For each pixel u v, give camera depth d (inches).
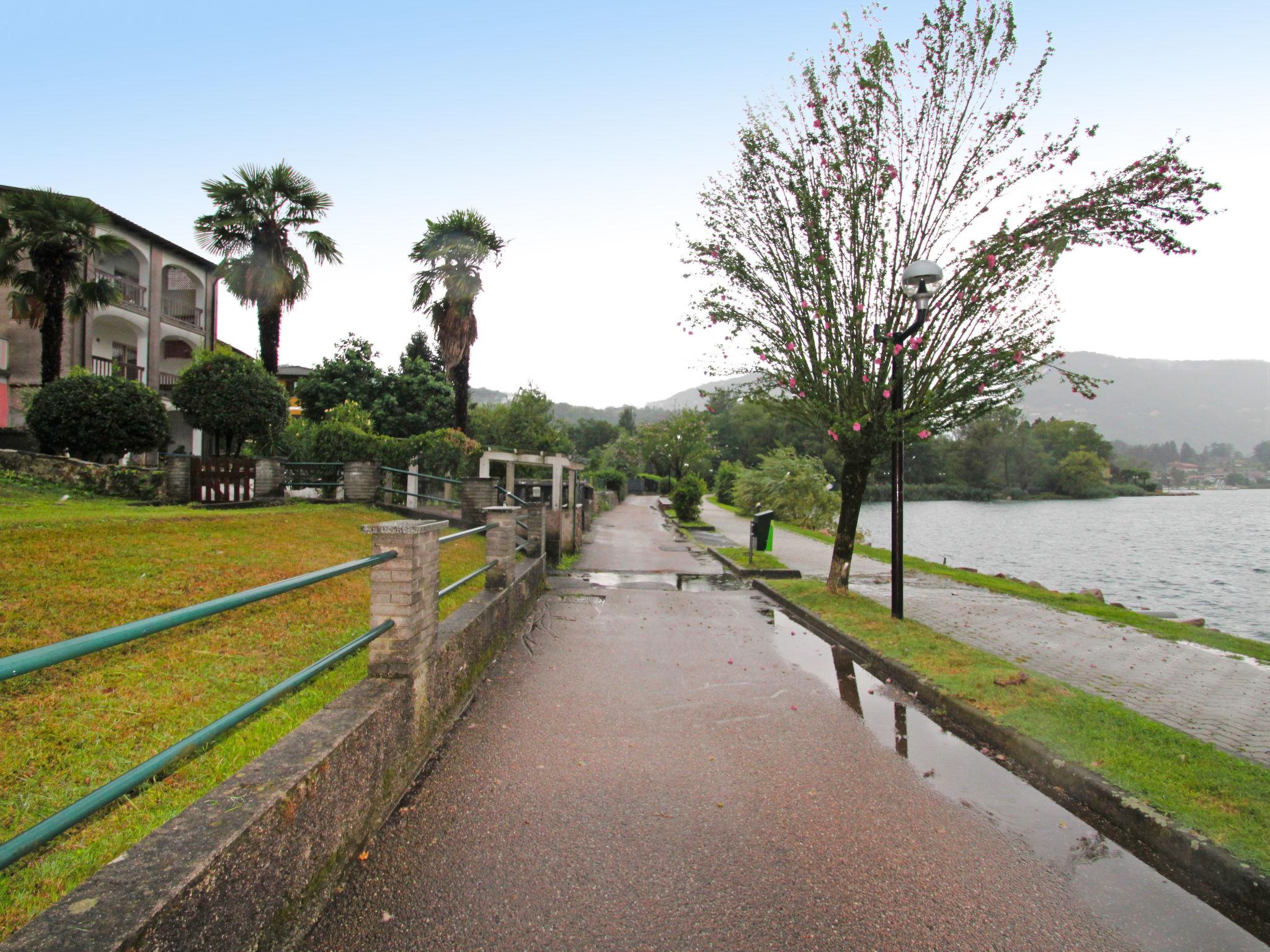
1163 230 300.5
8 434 714.8
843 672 255.4
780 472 1266.0
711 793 150.1
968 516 2246.6
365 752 124.3
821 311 335.9
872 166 344.8
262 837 88.7
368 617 248.5
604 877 115.4
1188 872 123.7
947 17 324.2
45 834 63.5
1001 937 103.4
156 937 68.1
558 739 179.3
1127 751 166.1
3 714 136.6
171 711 149.0
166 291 1155.9
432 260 885.2
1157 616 434.0
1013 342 324.2
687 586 466.6
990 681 223.6
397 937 97.9
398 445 697.0
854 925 105.0
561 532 554.6
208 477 482.3
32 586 210.4
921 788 156.3
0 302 906.1
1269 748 177.3
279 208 801.6
